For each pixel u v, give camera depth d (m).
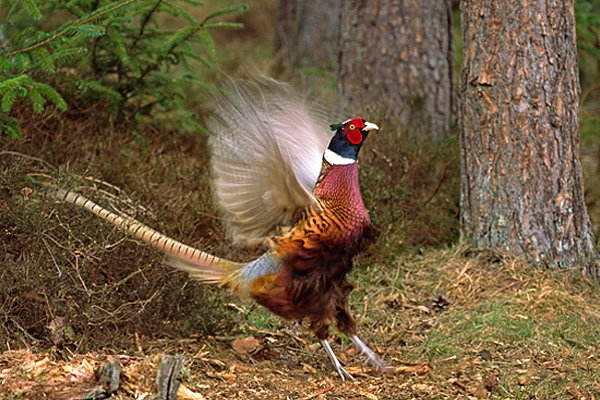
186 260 7.42
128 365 6.53
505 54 9.25
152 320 7.86
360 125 7.11
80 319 7.26
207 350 7.79
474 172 9.66
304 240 7.02
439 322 8.63
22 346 7.02
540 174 9.28
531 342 8.09
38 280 7.06
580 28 12.90
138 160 9.88
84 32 8.01
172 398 5.92
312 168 7.83
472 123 9.60
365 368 7.71
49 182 8.59
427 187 10.91
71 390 5.93
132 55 10.56
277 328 8.62
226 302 8.69
